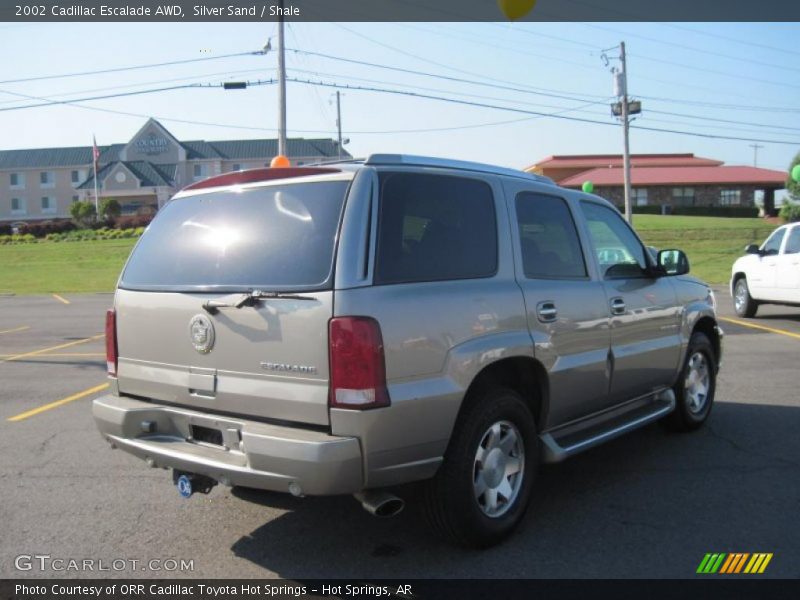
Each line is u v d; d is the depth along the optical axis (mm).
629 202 33062
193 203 4227
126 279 4312
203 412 3811
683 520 4379
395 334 3445
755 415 6832
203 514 4582
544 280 4453
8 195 78938
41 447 6105
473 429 3797
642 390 5492
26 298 24438
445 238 3936
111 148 79125
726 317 14742
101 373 9805
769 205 62281
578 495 4820
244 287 3654
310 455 3262
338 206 3611
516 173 4703
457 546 4012
